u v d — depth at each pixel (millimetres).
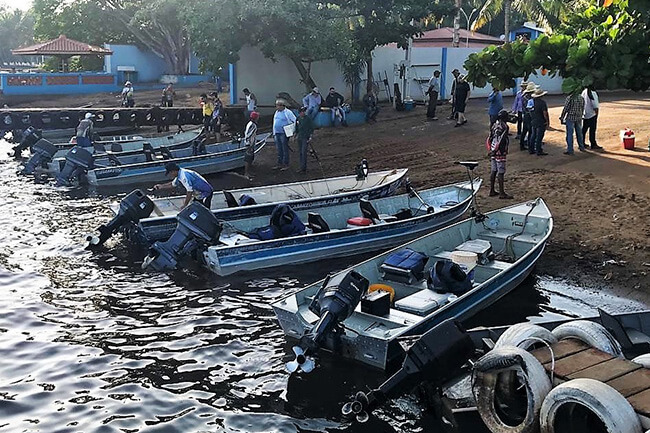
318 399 7672
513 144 19469
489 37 37875
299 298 9086
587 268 11312
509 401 6523
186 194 14617
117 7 47125
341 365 8320
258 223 13359
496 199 14852
